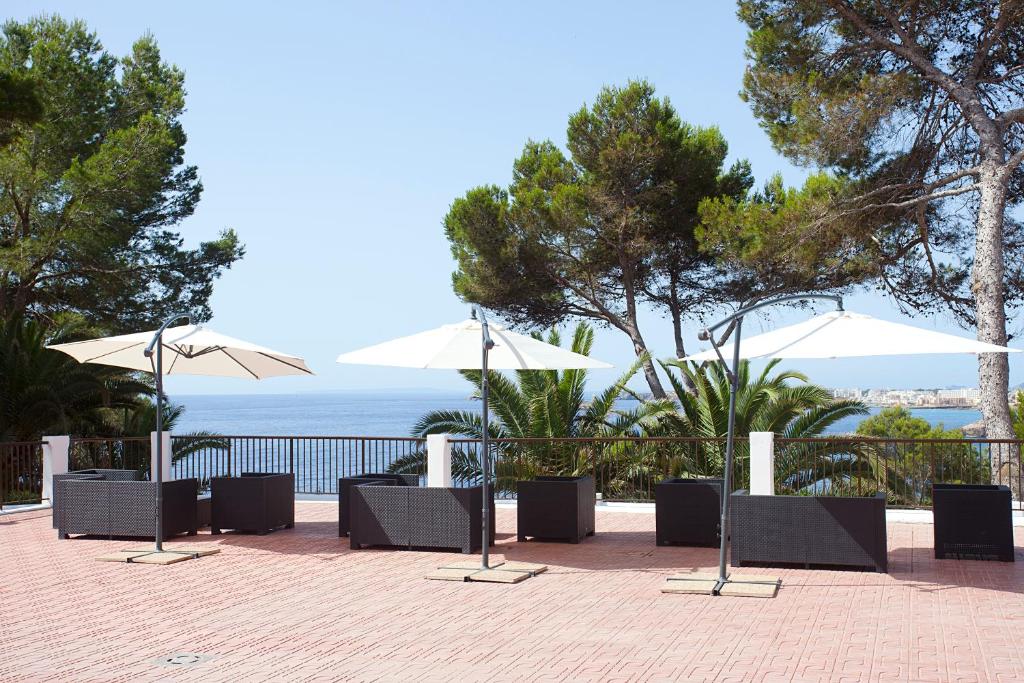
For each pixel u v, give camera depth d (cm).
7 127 1636
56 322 2169
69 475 1180
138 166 2094
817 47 1722
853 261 1845
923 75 1670
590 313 2361
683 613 716
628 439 1377
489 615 716
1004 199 1582
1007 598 757
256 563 960
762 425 1694
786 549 899
